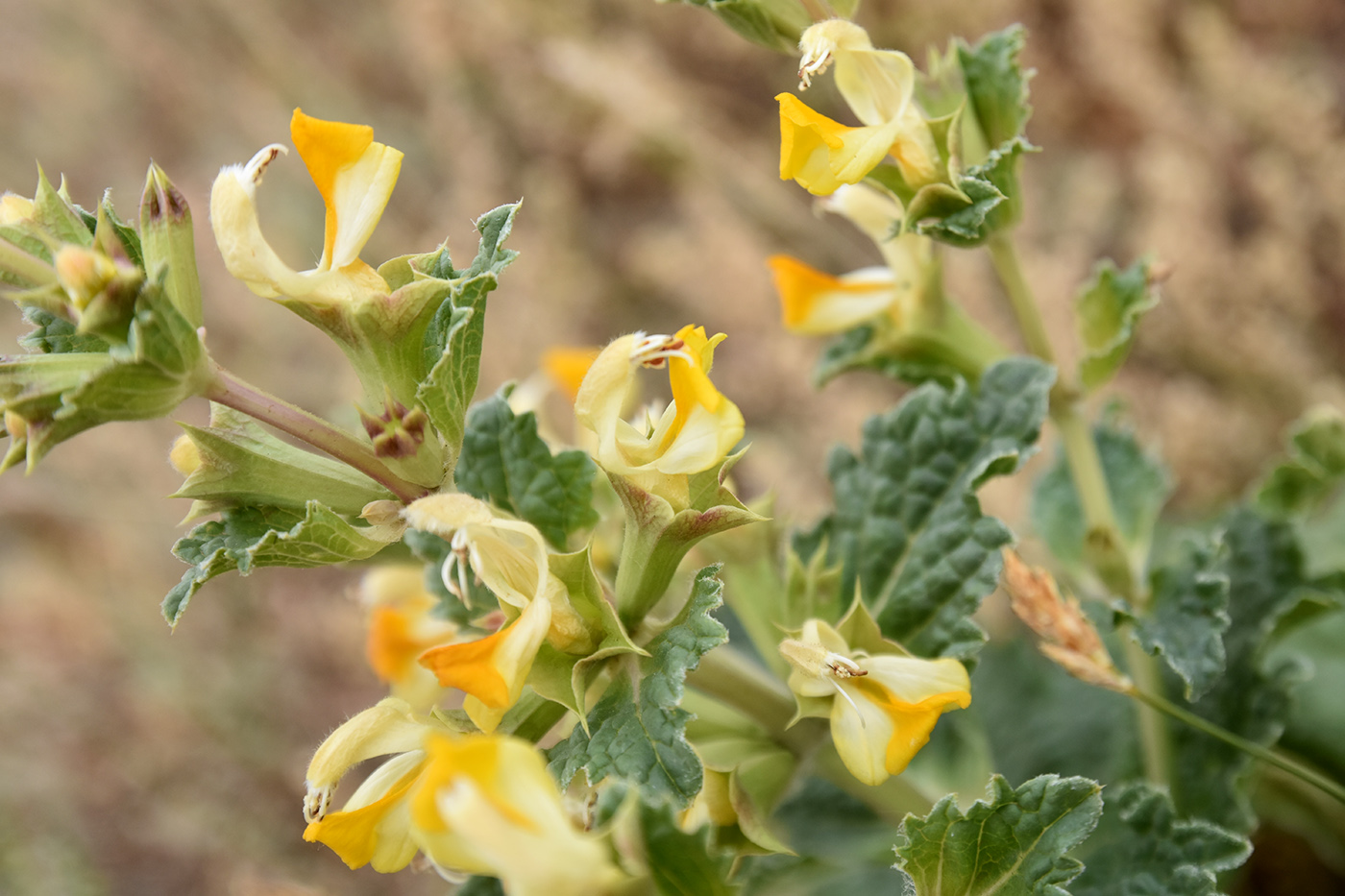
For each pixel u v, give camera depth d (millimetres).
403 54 664
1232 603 308
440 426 244
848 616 263
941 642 276
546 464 274
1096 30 482
